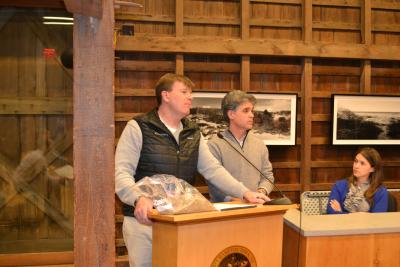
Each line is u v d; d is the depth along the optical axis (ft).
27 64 12.81
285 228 7.44
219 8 13.24
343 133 13.98
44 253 12.64
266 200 6.00
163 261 4.88
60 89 12.96
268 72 13.65
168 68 12.99
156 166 6.48
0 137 12.83
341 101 13.91
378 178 9.32
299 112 13.83
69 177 13.14
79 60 4.51
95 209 4.58
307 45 13.42
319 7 13.82
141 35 12.60
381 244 7.06
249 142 8.69
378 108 14.08
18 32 12.75
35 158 13.01
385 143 14.16
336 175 14.19
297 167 13.87
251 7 13.43
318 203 10.11
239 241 5.19
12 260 12.47
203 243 4.89
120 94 12.71
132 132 6.47
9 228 12.93
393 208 9.23
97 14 4.40
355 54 13.70
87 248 4.59
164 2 12.87
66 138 13.08
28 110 12.88
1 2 12.37
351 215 7.84
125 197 5.64
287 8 13.65
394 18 14.29
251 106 8.50
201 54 13.12
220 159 8.40
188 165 6.70
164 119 6.79
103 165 4.57
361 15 13.96
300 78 13.88
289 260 7.30
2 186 12.91
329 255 6.82
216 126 13.01
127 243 6.50
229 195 6.66
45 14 12.79
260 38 13.41
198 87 13.29
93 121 4.54
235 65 13.44
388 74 14.33
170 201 4.96
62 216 13.12
